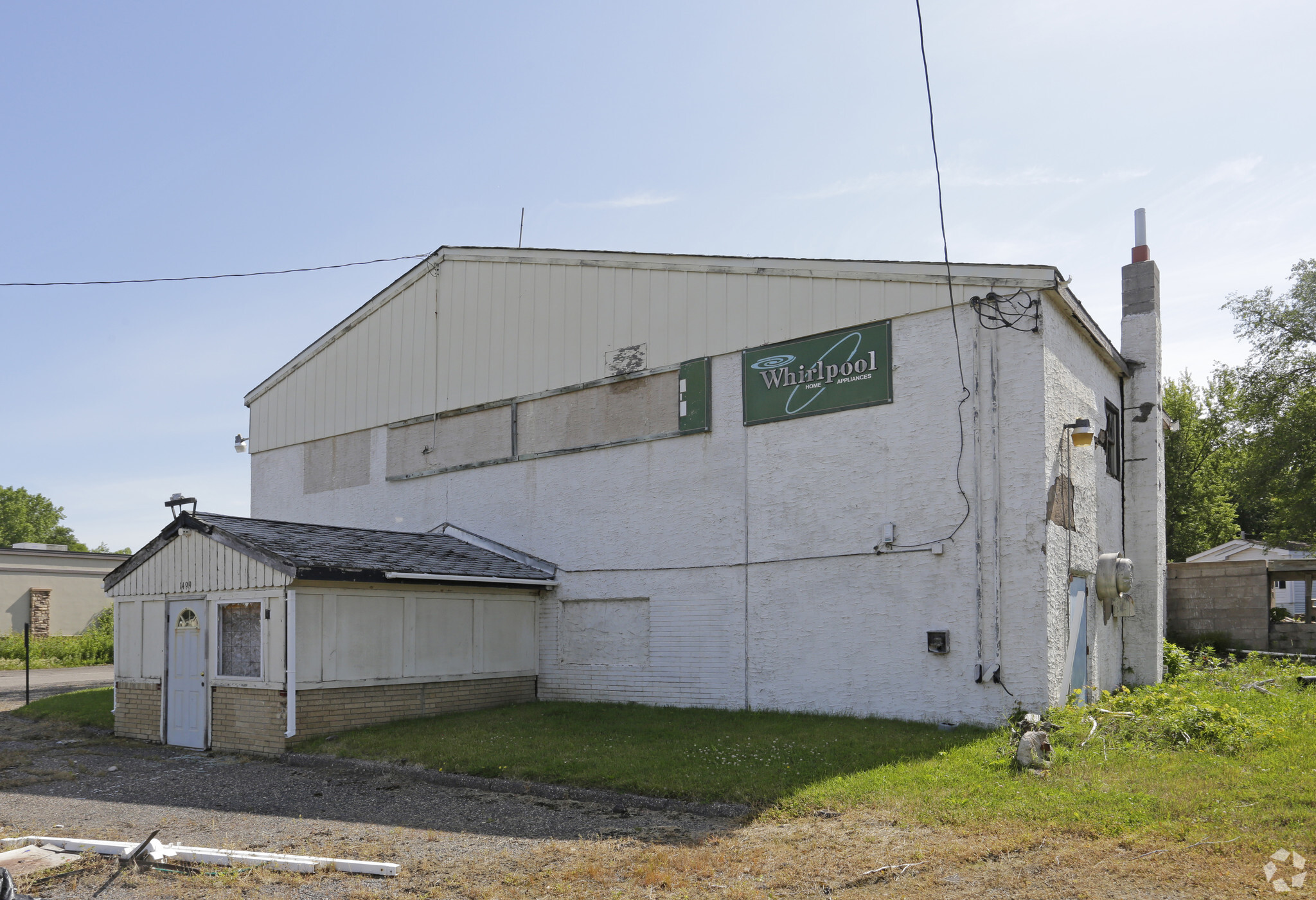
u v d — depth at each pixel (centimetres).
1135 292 1627
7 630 3192
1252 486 2934
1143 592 1530
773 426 1362
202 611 1347
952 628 1163
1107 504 1439
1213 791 711
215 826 815
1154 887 542
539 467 1667
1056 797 734
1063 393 1216
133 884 651
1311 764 777
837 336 1309
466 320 1838
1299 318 2842
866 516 1252
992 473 1158
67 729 1511
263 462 2275
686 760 967
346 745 1169
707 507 1420
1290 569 1738
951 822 704
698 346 1459
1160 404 1630
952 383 1202
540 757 1018
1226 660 1656
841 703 1245
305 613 1240
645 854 682
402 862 689
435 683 1416
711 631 1392
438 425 1861
